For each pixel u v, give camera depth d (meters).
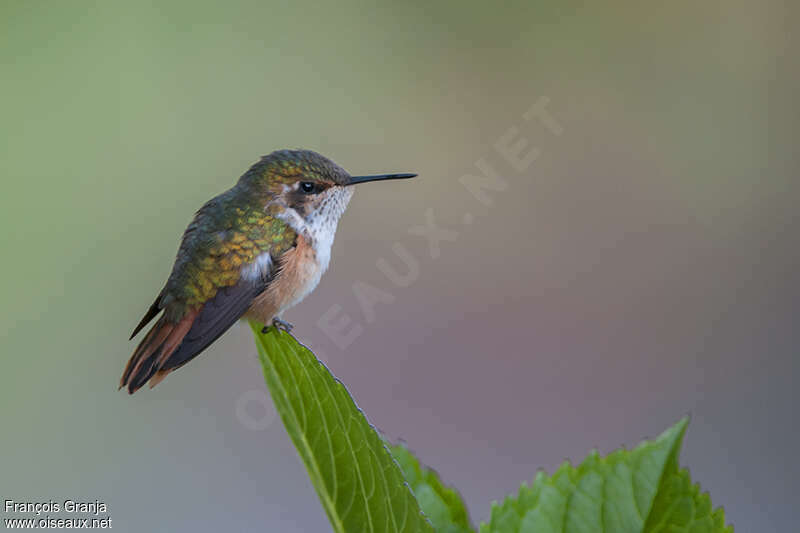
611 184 13.98
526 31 14.27
